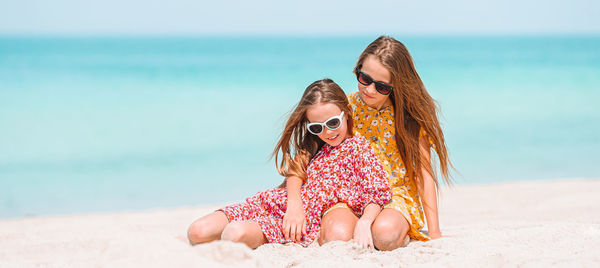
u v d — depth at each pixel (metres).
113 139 12.65
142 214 6.66
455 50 52.19
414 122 3.67
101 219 6.32
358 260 2.83
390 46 3.52
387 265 2.75
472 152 11.60
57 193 8.58
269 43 70.25
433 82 26.44
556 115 16.52
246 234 3.12
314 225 3.44
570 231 3.34
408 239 3.42
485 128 14.32
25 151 11.39
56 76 25.61
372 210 3.31
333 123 3.40
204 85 23.97
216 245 2.55
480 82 26.27
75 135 13.01
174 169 10.11
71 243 4.18
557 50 51.50
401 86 3.53
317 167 3.56
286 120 3.76
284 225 3.34
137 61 35.38
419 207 3.72
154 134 13.26
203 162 10.63
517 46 60.66
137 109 17.11
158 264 2.28
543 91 22.84
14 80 23.73
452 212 6.39
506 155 11.33
